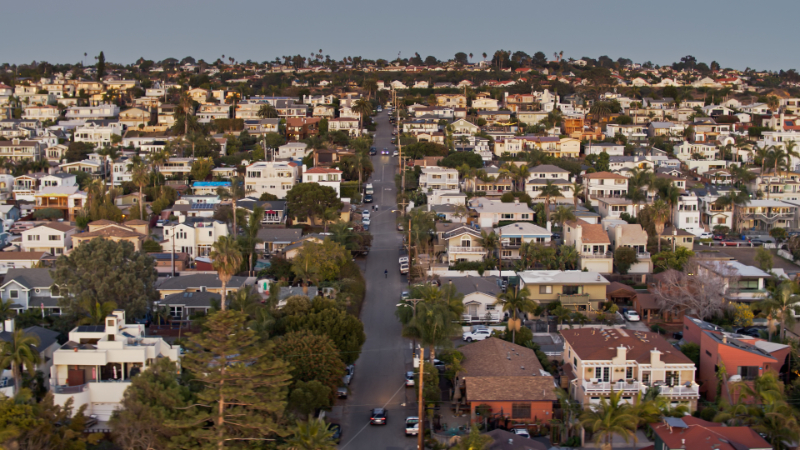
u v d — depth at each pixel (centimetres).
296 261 9588
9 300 7794
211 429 5291
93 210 12862
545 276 9388
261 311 7325
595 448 5922
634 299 9394
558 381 7000
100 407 5878
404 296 9562
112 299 7981
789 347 6800
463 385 6812
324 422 5981
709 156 19762
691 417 5722
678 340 8150
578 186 13975
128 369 6091
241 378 5372
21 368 6047
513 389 6444
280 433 5294
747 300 9144
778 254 12206
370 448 5988
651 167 17712
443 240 11856
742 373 6606
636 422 5406
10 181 15938
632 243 11062
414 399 6894
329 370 6444
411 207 13550
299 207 13162
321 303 7644
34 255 10806
